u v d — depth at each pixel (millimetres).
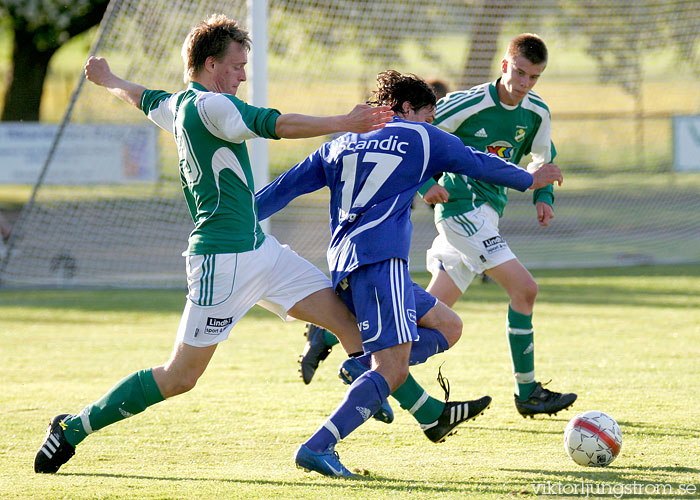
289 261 14398
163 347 26672
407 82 14539
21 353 25766
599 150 57719
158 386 13734
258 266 13688
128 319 31984
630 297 35281
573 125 58312
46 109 86625
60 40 77375
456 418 15211
